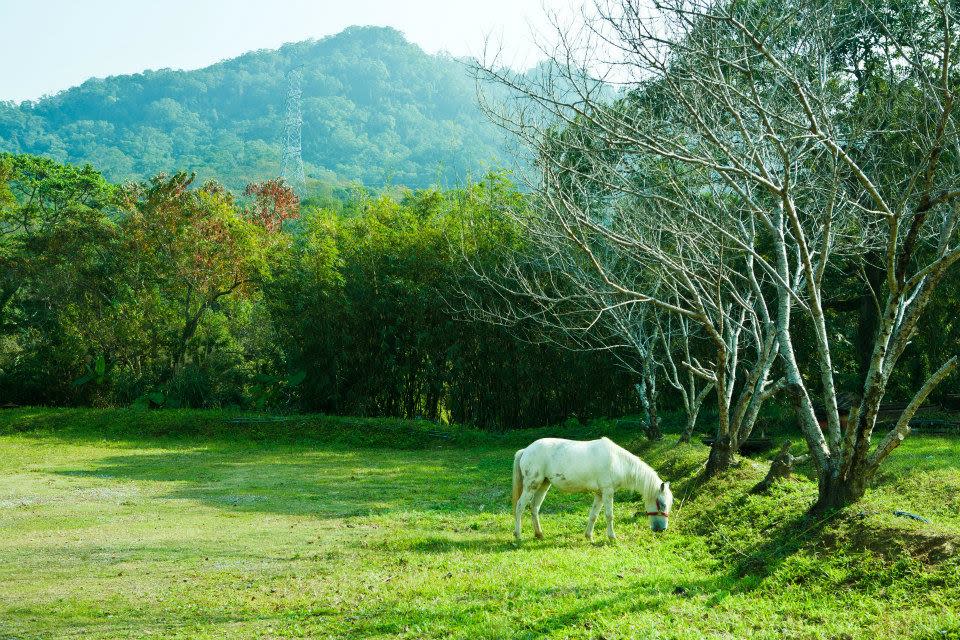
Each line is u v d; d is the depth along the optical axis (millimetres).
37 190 39469
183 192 31078
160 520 12398
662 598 6703
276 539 10766
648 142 8812
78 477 17391
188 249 29922
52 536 11125
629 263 14484
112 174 104062
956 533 6711
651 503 9961
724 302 16922
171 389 29328
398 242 26438
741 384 24109
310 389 27734
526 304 25016
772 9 9125
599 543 9742
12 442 23594
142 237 30109
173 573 8859
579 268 14867
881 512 7613
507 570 8102
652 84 8898
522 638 5832
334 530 11359
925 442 16359
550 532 10609
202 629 6609
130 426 25875
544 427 25844
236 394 29938
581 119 9633
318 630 6453
